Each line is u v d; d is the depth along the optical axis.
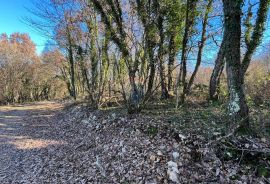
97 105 14.22
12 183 7.25
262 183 5.18
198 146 6.52
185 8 9.78
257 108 8.33
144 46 9.98
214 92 12.01
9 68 38.88
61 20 17.27
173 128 7.80
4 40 40.88
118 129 9.61
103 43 13.80
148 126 8.55
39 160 8.74
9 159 9.28
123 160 7.04
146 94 10.60
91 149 8.66
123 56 10.34
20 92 42.50
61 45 20.28
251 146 6.00
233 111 6.64
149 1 9.56
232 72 6.61
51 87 51.19
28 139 11.78
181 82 11.69
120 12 10.21
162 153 6.66
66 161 8.15
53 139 11.21
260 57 12.52
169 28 9.80
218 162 5.92
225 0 6.52
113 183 6.14
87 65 16.42
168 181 5.69
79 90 36.00
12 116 20.34
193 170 5.88
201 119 8.47
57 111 20.44
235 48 6.52
